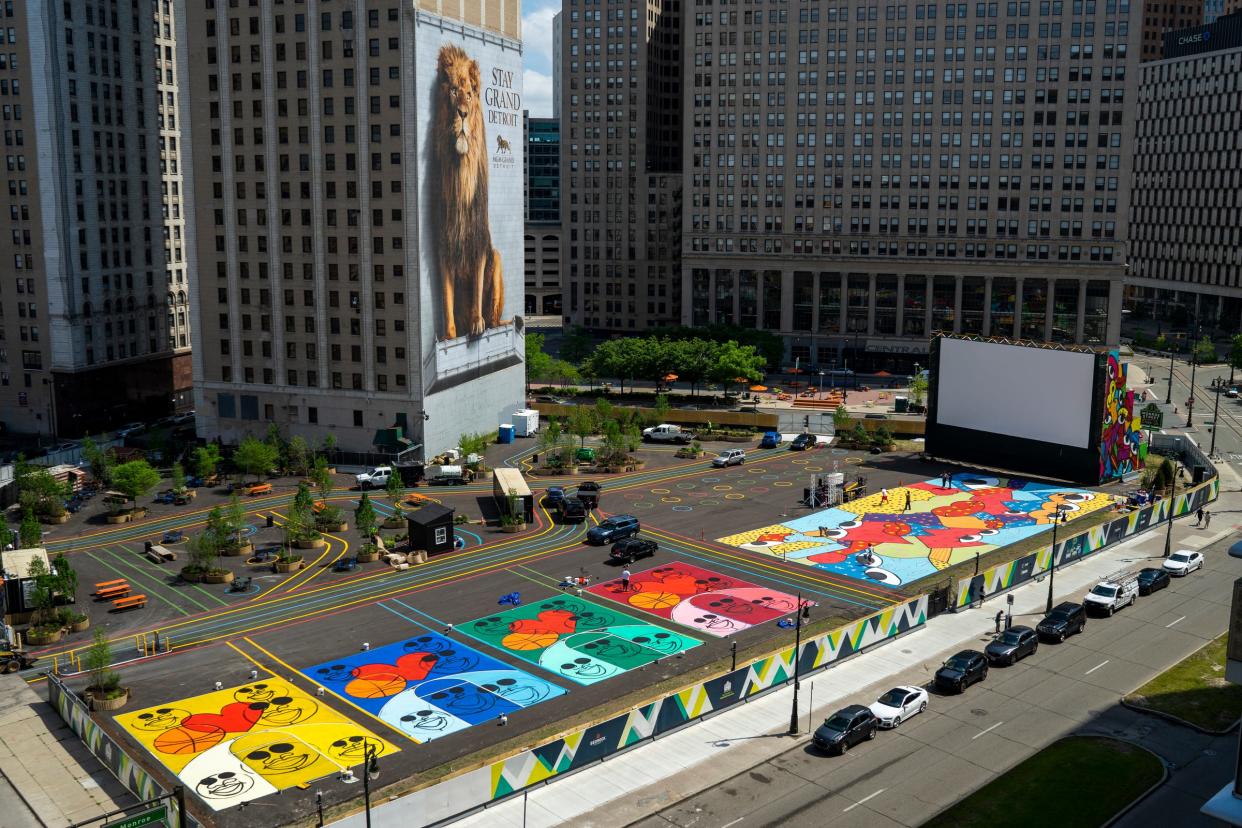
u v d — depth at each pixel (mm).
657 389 192500
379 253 136375
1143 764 64438
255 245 142000
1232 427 168750
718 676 71062
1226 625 87438
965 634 85500
